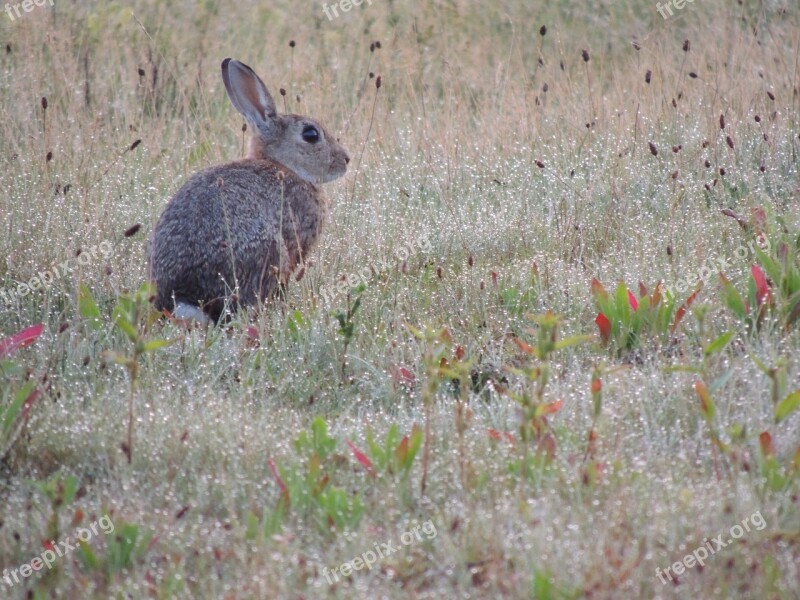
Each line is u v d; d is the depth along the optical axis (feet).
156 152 51.34
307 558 21.97
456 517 22.90
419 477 24.77
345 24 67.31
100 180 45.37
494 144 50.44
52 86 57.93
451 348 31.48
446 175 46.93
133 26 65.51
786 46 56.85
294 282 37.81
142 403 28.84
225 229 36.29
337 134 52.16
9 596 21.70
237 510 24.35
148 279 37.65
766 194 41.57
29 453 26.71
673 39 61.11
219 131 55.98
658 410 27.58
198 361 32.09
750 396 27.37
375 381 31.32
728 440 26.00
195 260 36.04
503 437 26.05
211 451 26.50
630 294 31.55
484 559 21.57
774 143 45.11
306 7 69.00
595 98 53.21
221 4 68.28
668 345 31.35
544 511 22.47
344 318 32.71
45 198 42.55
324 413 29.84
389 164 49.39
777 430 25.86
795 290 31.45
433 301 36.01
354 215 44.04
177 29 66.08
